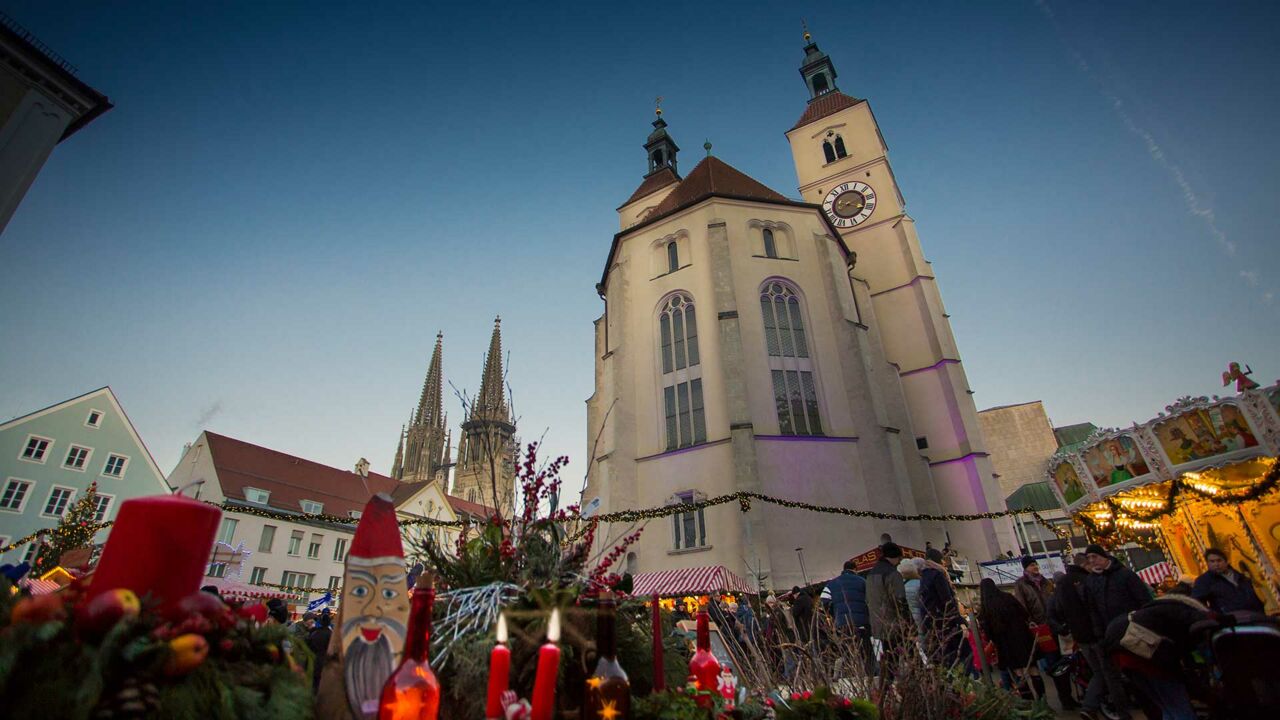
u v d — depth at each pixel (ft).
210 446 145.48
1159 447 47.32
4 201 50.57
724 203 90.79
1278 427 40.86
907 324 105.19
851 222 117.08
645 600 12.12
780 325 84.02
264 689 6.61
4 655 4.91
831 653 15.48
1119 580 22.47
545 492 11.91
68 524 86.02
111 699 5.15
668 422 80.64
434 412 317.42
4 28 51.70
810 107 140.05
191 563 6.45
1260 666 15.94
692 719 8.65
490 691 6.87
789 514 69.10
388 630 8.43
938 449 95.09
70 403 115.44
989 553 83.25
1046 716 16.30
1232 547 48.01
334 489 163.32
